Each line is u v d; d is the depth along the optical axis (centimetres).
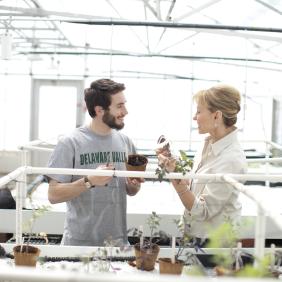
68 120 691
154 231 187
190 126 594
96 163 179
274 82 477
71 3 465
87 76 655
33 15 485
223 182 151
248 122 484
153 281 62
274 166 422
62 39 596
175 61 573
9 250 150
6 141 685
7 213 282
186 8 420
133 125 611
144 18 466
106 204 178
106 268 136
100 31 493
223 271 114
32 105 693
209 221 159
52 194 170
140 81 602
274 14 402
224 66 522
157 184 360
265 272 97
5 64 676
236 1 393
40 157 527
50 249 149
